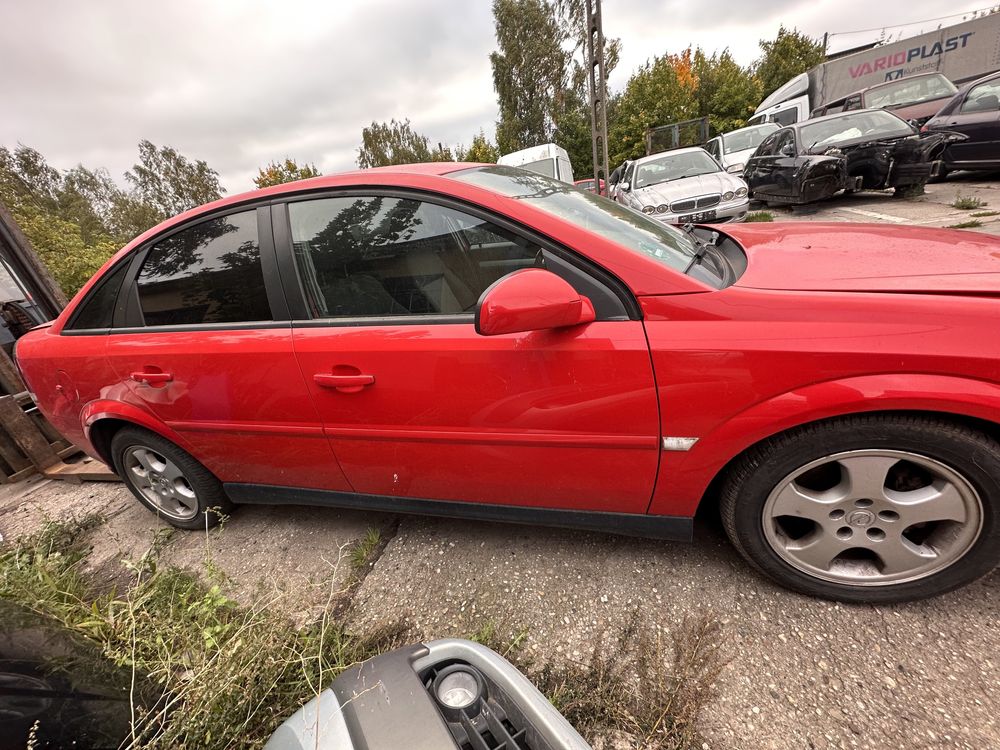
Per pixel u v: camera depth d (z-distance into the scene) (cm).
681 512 160
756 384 131
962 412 120
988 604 149
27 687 101
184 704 122
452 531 218
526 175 208
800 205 821
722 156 1175
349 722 92
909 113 967
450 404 159
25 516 305
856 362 124
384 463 184
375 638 170
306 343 172
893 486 144
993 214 537
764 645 148
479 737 90
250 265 184
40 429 361
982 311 120
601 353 139
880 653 141
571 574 185
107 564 243
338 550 220
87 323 223
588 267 143
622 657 151
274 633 152
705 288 138
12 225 430
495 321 122
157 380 201
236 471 220
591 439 151
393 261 166
